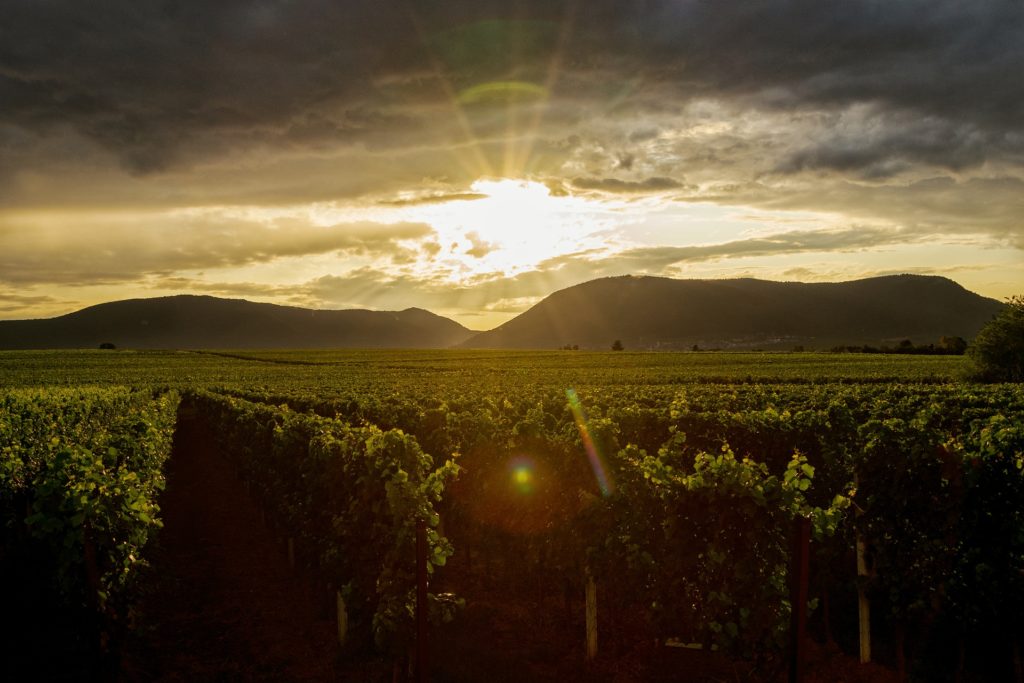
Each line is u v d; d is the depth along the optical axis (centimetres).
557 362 9669
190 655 967
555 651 927
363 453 905
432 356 12756
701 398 2748
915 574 786
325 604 1124
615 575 856
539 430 1076
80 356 13150
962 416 1780
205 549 1558
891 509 805
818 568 923
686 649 903
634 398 2922
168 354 14550
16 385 6238
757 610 650
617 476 873
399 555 796
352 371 8081
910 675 791
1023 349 4703
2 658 816
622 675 845
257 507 1880
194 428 4341
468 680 846
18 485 907
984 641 884
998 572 741
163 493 2205
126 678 874
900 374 5903
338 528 919
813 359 9288
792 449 1210
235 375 7712
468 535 1281
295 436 1358
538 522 1035
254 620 1105
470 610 1084
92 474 782
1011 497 738
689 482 685
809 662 884
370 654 921
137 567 890
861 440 1045
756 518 648
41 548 811
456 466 845
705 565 690
